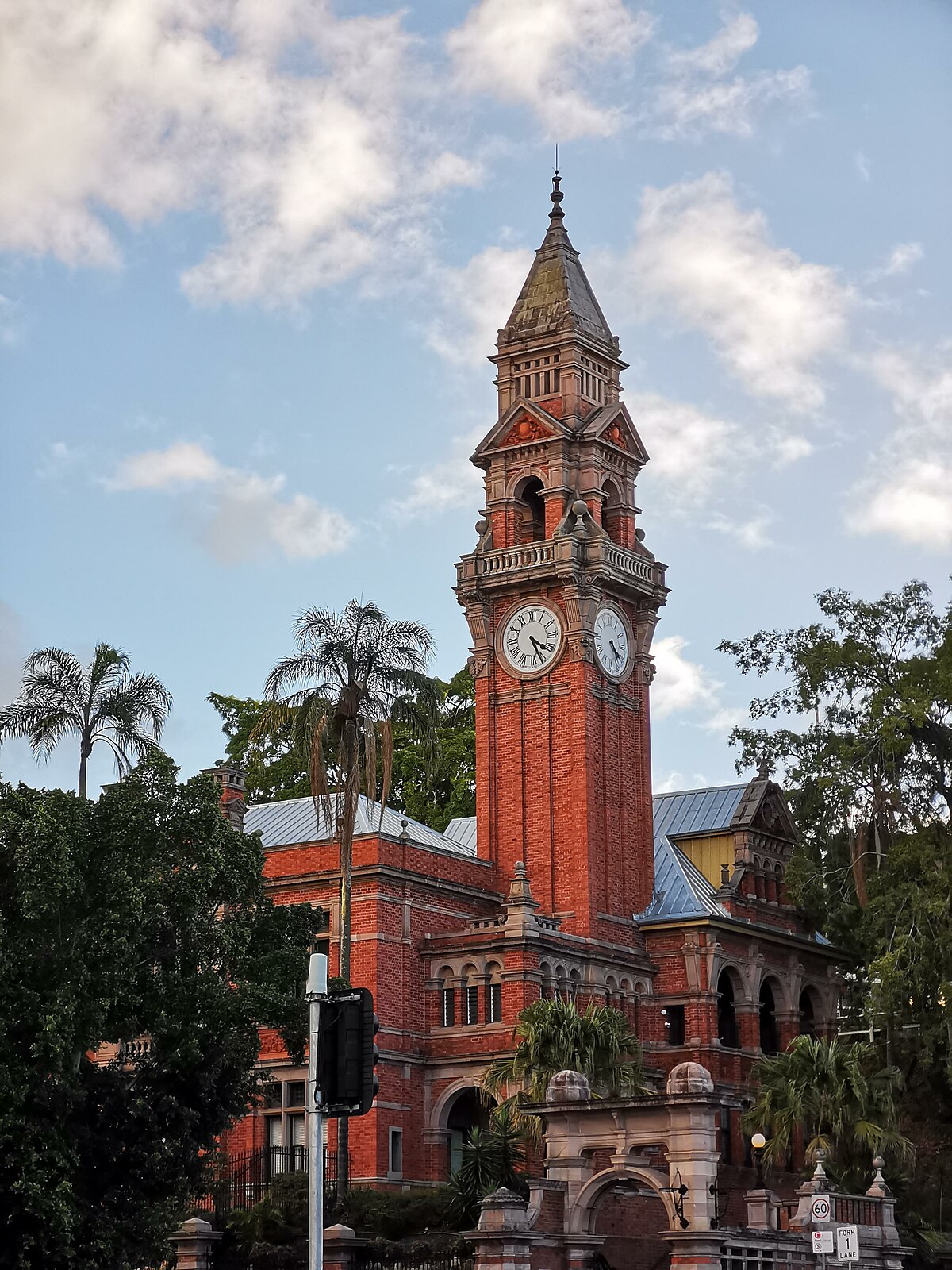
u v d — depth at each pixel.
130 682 71.25
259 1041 61.75
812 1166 72.75
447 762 120.31
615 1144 56.44
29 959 55.41
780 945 92.50
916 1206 77.44
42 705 70.31
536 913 85.31
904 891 87.19
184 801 59.84
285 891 82.38
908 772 92.06
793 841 96.81
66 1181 53.31
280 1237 65.94
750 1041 89.19
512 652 90.12
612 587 90.75
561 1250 56.34
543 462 91.31
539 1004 72.62
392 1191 77.19
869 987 93.06
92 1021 55.16
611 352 94.44
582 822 86.44
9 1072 53.59
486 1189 64.44
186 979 59.06
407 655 72.06
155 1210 57.62
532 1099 69.81
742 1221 74.94
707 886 92.88
